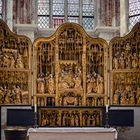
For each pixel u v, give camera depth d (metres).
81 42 16.80
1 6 20.58
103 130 15.21
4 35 16.42
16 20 20.16
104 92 16.73
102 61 16.84
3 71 16.36
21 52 16.56
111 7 20.64
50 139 15.02
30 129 14.95
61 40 16.78
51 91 16.61
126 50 16.77
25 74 16.53
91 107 16.69
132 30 16.69
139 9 20.58
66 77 16.72
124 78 16.73
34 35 20.17
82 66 16.75
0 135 16.62
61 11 21.59
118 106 16.67
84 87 16.69
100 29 20.25
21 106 17.06
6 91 16.39
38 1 21.39
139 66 16.75
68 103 16.72
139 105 16.67
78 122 16.78
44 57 16.77
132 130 18.27
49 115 16.75
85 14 21.64
